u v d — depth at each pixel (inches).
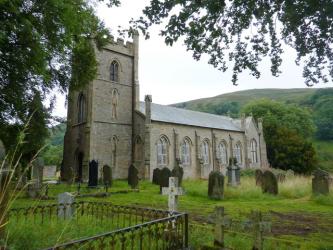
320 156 3063.5
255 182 953.5
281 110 2908.5
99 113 1393.9
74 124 1478.8
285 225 411.5
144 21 354.9
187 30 351.6
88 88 1387.8
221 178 709.3
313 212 534.6
